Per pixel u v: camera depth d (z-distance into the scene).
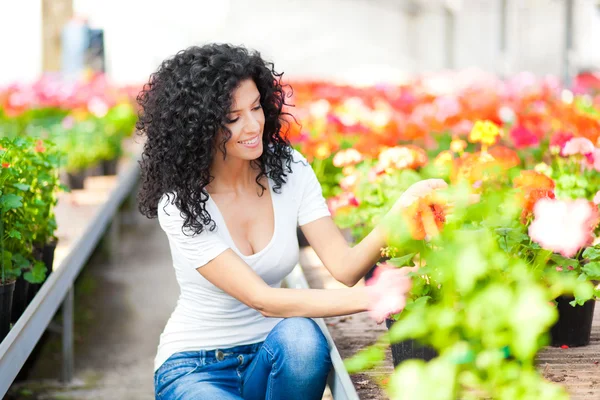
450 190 2.06
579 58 10.87
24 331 2.56
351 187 3.43
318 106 5.66
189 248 2.22
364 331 2.81
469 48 17.73
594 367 2.32
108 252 6.87
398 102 6.75
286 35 26.22
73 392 3.70
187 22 26.66
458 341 1.72
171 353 2.30
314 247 2.39
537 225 1.71
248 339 2.30
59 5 11.96
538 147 4.76
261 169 2.33
